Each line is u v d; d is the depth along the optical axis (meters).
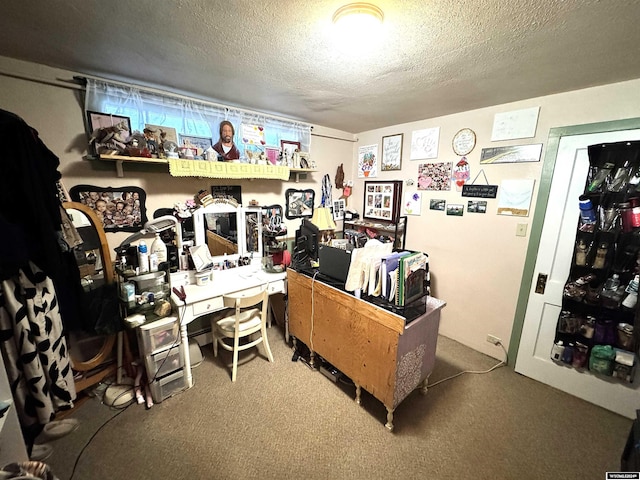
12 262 1.16
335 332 1.90
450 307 2.62
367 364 1.69
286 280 2.37
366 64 1.47
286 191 2.86
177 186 2.18
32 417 1.35
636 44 1.20
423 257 1.66
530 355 2.12
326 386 1.98
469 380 2.08
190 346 2.22
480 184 2.29
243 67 1.54
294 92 1.92
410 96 1.97
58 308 1.42
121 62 1.51
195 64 1.51
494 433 1.61
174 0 0.98
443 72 1.55
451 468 1.40
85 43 1.30
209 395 1.87
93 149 1.72
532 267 2.07
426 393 1.93
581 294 1.79
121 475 1.34
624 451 1.34
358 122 2.81
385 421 1.68
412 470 1.39
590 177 1.73
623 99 1.62
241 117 2.33
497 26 1.10
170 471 1.36
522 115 2.01
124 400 1.76
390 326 1.52
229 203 2.41
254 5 1.00
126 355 1.96
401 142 2.86
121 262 1.84
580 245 1.80
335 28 1.11
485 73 1.55
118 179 1.91
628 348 1.68
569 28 1.10
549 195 1.94
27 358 1.29
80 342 1.81
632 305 1.63
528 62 1.41
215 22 1.12
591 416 1.75
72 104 1.69
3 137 1.17
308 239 2.34
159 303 1.82
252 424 1.65
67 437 1.53
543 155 1.95
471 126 2.30
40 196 1.26
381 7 1.00
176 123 2.04
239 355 2.34
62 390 1.44
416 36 1.18
